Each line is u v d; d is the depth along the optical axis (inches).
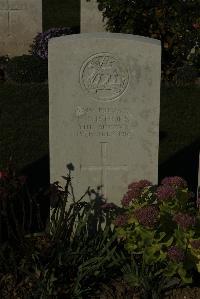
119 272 96.1
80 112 99.4
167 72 179.9
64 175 102.7
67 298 90.7
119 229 92.1
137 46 96.6
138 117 100.0
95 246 96.0
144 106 99.4
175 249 86.2
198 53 180.5
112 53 96.9
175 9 175.9
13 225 107.8
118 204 105.3
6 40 201.6
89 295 92.9
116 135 101.0
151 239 88.4
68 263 92.7
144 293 90.1
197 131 151.9
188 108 164.1
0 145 142.0
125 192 104.4
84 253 93.0
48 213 114.5
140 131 100.7
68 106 99.1
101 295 92.9
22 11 198.1
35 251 92.7
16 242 98.3
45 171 132.0
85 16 196.4
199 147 143.8
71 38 96.3
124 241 97.7
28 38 201.3
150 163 102.5
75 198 104.3
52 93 98.4
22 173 130.8
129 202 94.9
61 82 97.8
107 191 104.3
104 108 99.4
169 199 90.9
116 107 99.4
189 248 88.6
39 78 177.6
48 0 304.7
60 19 274.5
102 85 98.2
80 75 97.7
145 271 91.0
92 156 101.9
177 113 161.2
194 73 178.2
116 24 180.9
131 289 93.6
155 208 91.1
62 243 93.3
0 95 170.2
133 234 90.5
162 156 139.5
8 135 147.2
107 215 101.1
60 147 101.1
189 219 87.0
